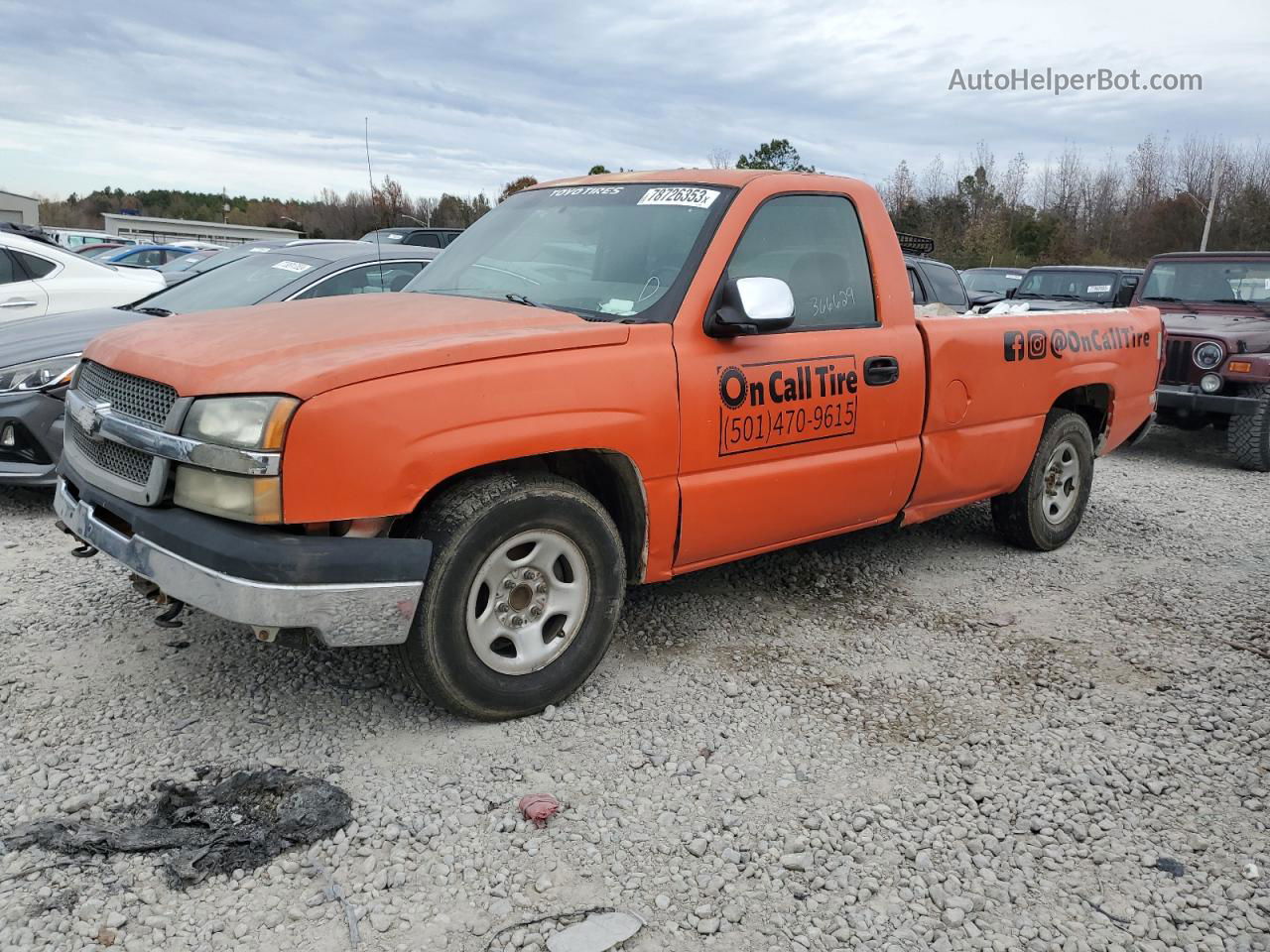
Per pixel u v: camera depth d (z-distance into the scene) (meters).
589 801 3.05
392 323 3.45
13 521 5.68
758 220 4.03
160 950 2.35
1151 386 6.21
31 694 3.52
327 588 2.93
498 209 4.79
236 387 2.96
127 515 3.20
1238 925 2.62
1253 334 8.97
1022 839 2.97
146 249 20.95
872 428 4.41
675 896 2.64
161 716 3.41
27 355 5.75
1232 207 46.16
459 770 3.17
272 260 7.04
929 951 2.48
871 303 4.48
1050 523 5.73
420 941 2.43
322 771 3.13
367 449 2.96
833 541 5.79
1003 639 4.48
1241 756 3.48
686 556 3.90
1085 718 3.73
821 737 3.51
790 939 2.50
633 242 4.03
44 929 2.38
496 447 3.19
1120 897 2.71
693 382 3.69
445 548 3.17
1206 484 8.23
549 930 2.48
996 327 5.01
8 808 2.85
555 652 3.56
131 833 2.77
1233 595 5.18
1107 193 51.25
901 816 3.04
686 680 3.90
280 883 2.61
